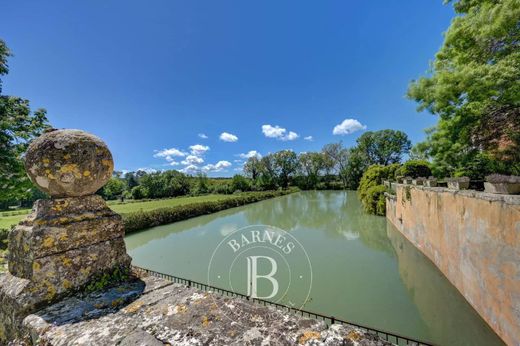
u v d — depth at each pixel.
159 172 40.34
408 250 7.65
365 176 20.42
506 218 3.17
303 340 0.93
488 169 8.23
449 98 5.93
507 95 5.02
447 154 7.79
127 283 1.51
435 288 5.20
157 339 0.97
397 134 36.97
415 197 7.56
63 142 1.48
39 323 1.12
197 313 1.14
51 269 1.34
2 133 8.30
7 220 14.20
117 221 1.68
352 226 11.56
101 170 1.61
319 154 43.50
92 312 1.19
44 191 1.52
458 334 3.78
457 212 4.69
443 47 6.46
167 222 14.09
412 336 3.78
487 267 3.63
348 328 0.99
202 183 39.25
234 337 0.96
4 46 8.77
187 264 7.12
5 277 1.42
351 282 5.56
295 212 17.44
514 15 4.34
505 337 3.22
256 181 43.34
